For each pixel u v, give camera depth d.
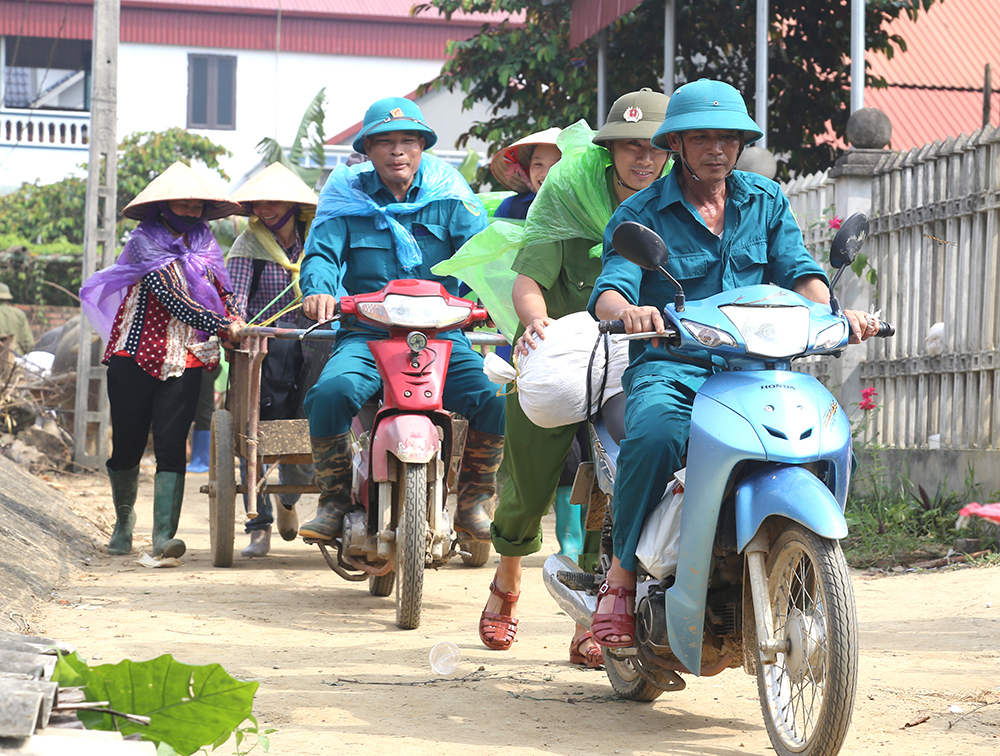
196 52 34.47
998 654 5.16
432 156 6.86
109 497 11.79
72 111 32.47
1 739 2.28
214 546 7.89
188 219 7.96
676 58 16.39
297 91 35.03
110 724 2.59
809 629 3.39
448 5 18.09
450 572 7.93
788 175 16.55
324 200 6.56
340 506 6.29
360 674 4.75
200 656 5.00
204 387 13.52
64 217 27.55
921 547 8.27
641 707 4.30
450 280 6.81
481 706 4.23
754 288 3.66
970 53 18.16
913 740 3.79
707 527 3.49
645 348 4.06
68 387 15.67
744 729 4.02
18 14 33.34
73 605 6.23
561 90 17.16
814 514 3.27
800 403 3.47
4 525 7.39
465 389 6.33
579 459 7.18
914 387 9.48
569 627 5.89
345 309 5.81
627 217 4.09
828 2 16.08
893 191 9.80
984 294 8.66
